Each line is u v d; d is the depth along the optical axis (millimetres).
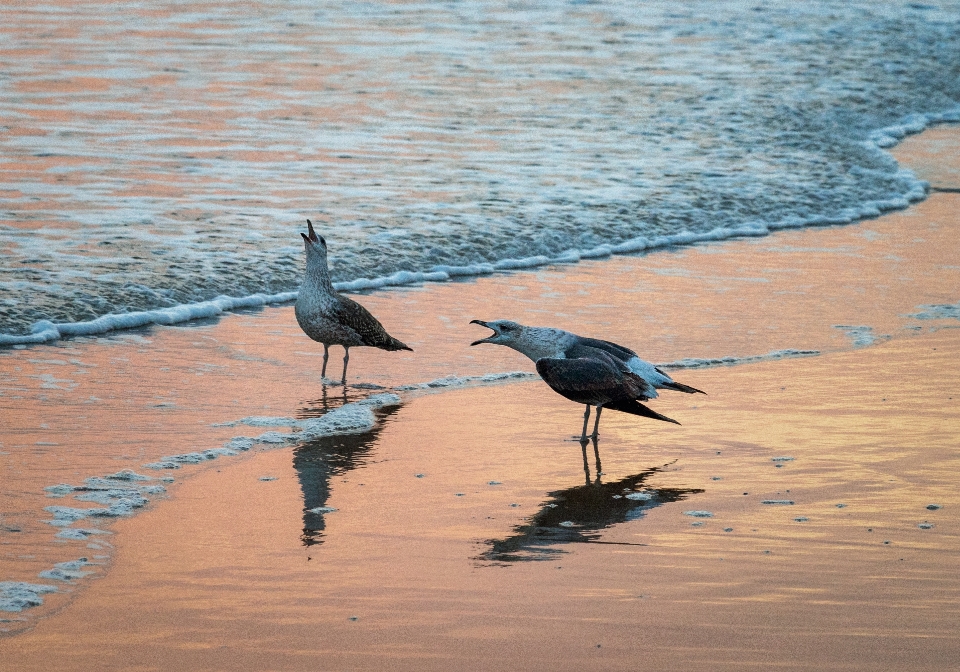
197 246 20766
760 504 10969
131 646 7934
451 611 8578
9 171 25203
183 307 17859
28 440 12047
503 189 26172
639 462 12250
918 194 28859
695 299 19531
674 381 13922
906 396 14484
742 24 50219
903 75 42531
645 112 34812
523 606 8680
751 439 12945
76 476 11125
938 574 9328
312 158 28000
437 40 44250
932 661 7887
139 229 21562
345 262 20688
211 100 33438
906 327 17938
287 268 20172
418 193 25422
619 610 8617
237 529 10078
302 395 14320
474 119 32875
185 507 10547
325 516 10469
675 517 10617
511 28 47250
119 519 10188
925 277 21312
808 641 8148
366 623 8359
